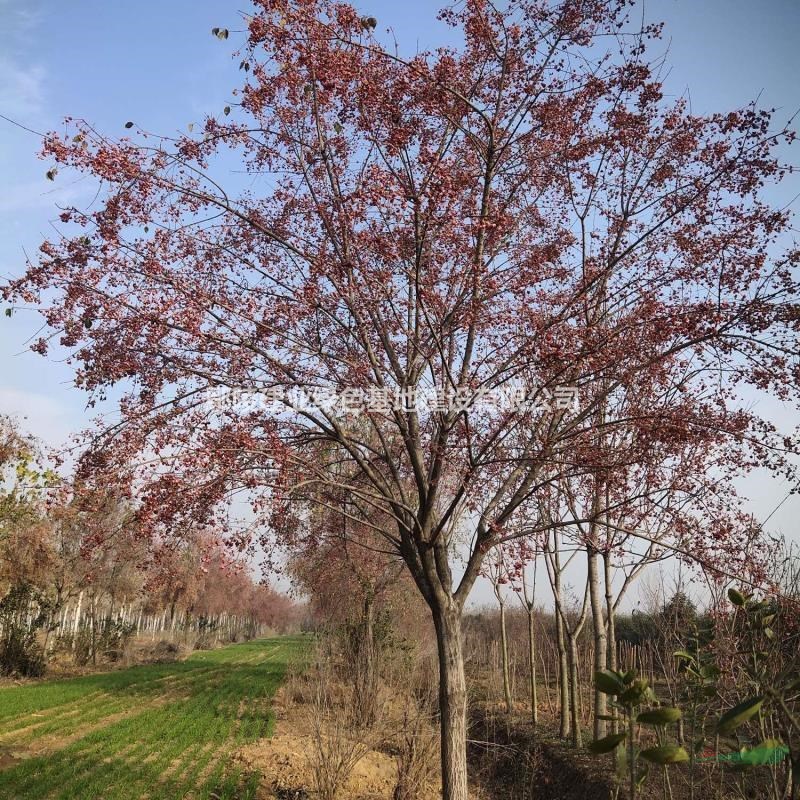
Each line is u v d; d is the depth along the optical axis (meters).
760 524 7.05
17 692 20.45
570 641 13.14
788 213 6.96
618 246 7.79
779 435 6.50
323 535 9.29
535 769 11.06
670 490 7.19
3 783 10.30
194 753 12.84
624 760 3.79
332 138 7.85
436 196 6.08
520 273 7.59
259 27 6.37
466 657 20.28
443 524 6.93
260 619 78.56
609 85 7.60
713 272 7.18
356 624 16.66
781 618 5.77
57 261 6.45
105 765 11.62
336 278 6.83
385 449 7.82
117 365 6.62
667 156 7.72
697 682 5.48
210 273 7.33
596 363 6.39
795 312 6.02
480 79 7.79
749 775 6.48
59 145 6.12
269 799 10.02
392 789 10.52
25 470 21.27
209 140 7.32
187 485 6.03
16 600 24.77
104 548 7.77
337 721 10.85
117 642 32.06
